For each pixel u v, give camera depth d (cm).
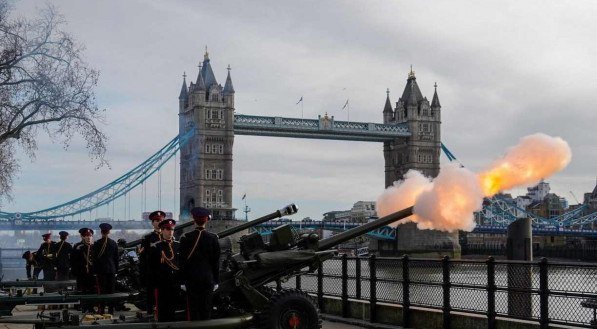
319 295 1958
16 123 4244
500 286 1362
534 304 1374
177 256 1225
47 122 4159
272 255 1257
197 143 19612
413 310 1577
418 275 1608
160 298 1224
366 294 1831
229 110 19962
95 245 1669
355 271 1806
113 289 1673
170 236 1227
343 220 19538
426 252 19512
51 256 2555
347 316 1819
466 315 1439
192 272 1177
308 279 2127
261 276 1258
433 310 1541
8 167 4316
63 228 15100
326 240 1295
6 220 14725
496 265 1379
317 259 1281
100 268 1658
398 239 19875
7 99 4062
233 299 1287
